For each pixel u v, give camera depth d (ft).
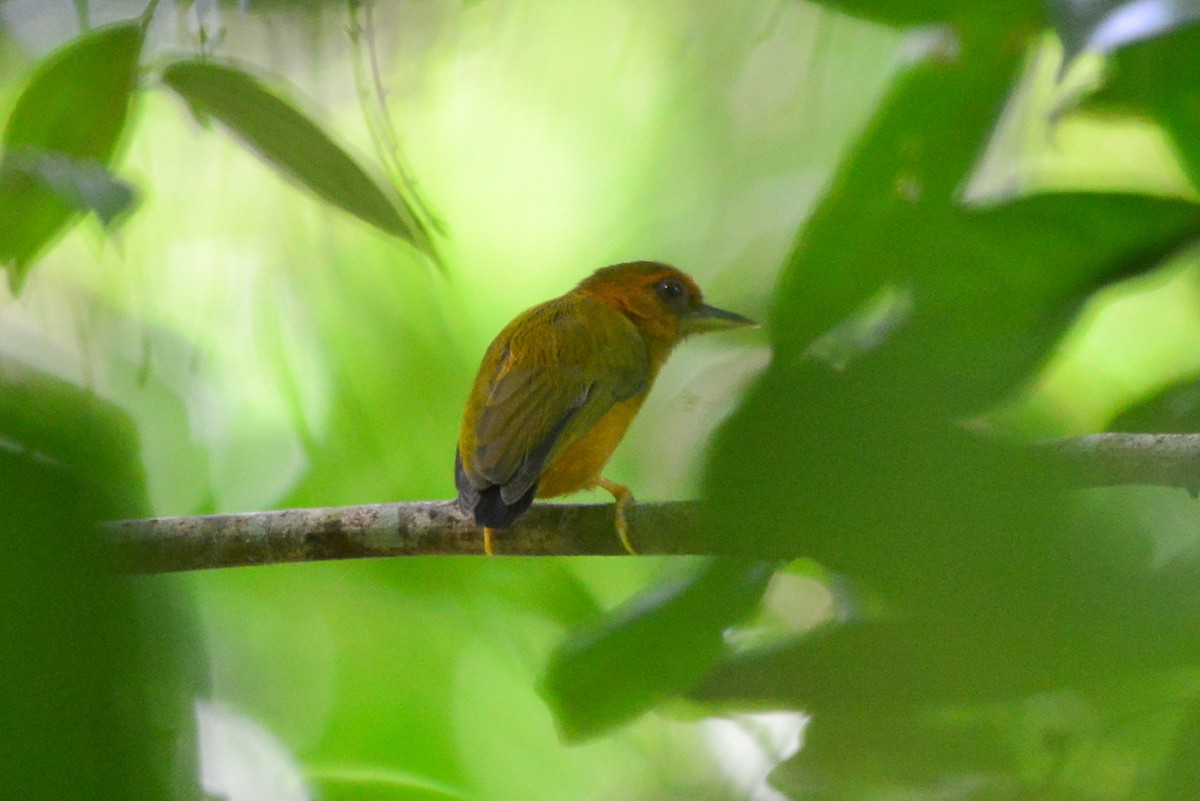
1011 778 10.61
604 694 12.27
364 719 12.62
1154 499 11.75
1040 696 10.39
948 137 12.28
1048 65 12.46
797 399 9.02
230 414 12.62
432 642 12.64
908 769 10.68
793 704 11.55
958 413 9.19
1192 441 12.28
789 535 8.80
